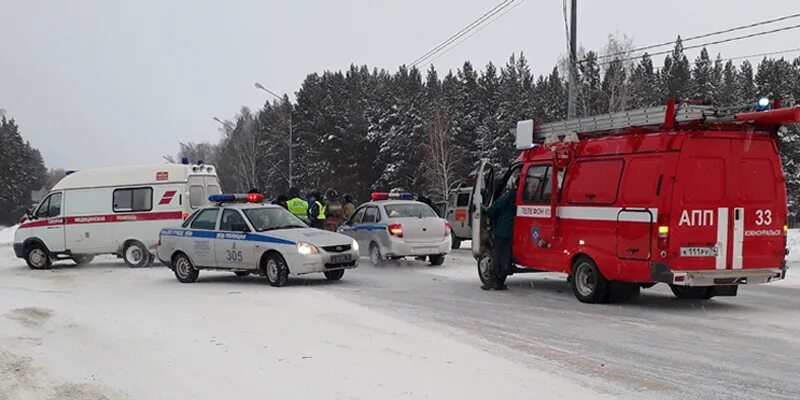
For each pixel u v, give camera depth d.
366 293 11.83
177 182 18.16
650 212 9.45
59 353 7.45
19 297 12.08
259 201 14.73
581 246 10.62
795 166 47.72
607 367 6.57
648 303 10.65
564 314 9.61
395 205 17.30
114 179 18.58
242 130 89.75
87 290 13.12
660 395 5.66
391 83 70.62
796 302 10.82
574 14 21.89
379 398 5.56
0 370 6.78
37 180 103.19
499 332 8.29
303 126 74.56
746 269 9.64
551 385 5.93
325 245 12.84
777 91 57.34
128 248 18.41
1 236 40.03
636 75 43.31
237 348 7.44
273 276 12.83
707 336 8.04
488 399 5.52
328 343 7.64
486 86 72.69
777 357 6.98
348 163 64.25
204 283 13.95
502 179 12.64
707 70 62.09
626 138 10.09
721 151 9.52
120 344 7.80
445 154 53.78
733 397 5.61
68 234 18.56
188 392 5.88
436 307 10.24
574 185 10.84
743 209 9.62
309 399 5.56
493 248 12.27
